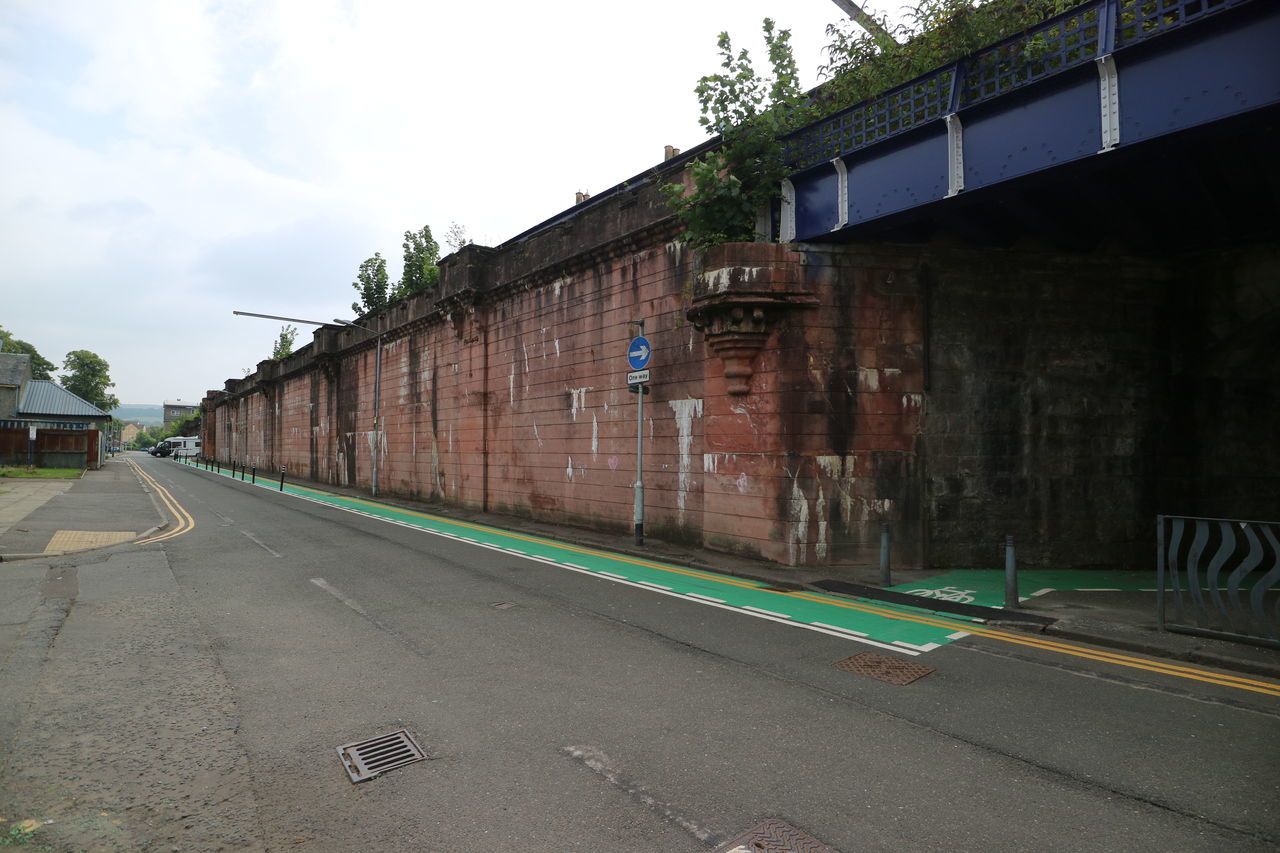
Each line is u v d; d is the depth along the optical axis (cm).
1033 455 1147
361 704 516
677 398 1345
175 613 793
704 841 340
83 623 745
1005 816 367
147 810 366
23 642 669
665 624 763
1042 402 1152
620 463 1499
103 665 602
